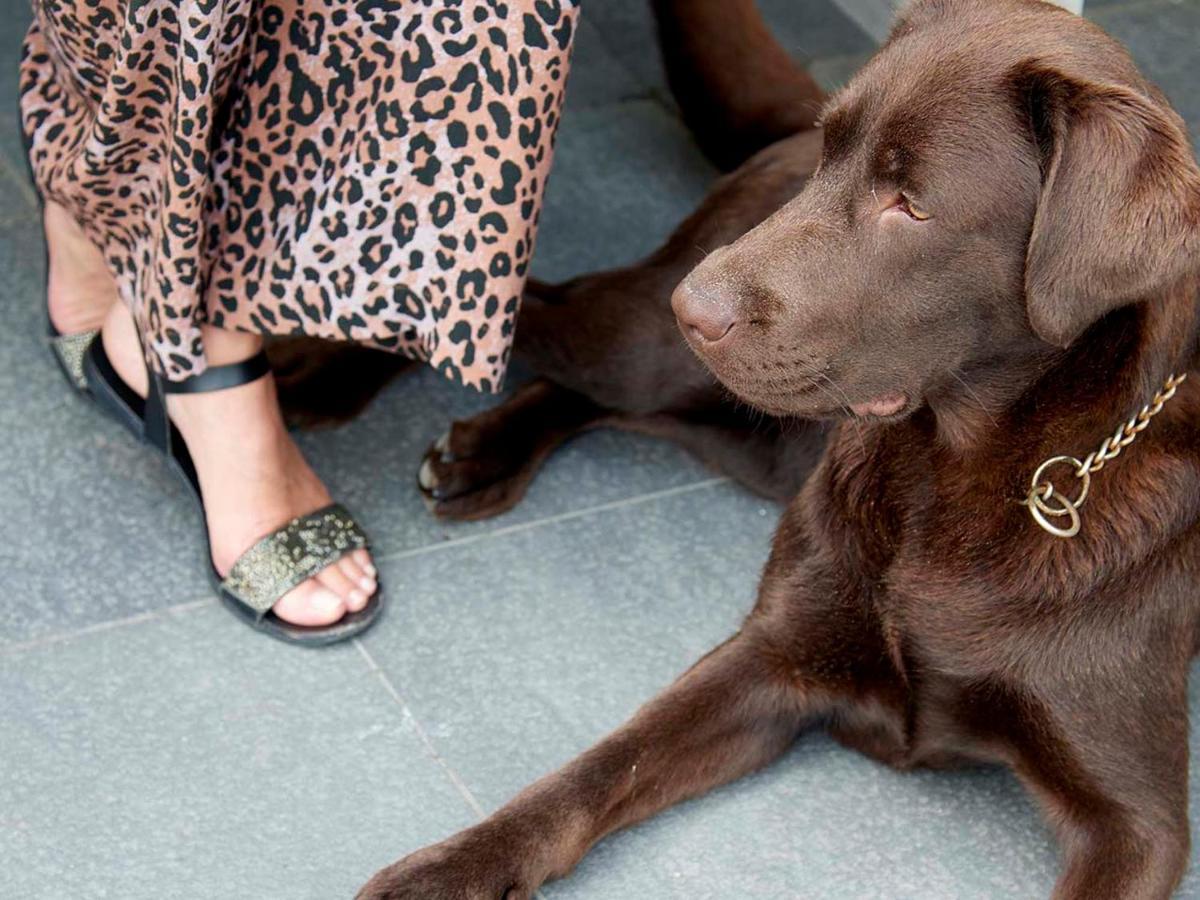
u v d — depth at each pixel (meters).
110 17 2.20
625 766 2.20
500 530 2.73
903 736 2.29
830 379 1.97
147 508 2.70
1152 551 2.05
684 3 3.14
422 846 2.20
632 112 3.76
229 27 2.09
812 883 2.20
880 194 1.91
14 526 2.64
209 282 2.38
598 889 2.17
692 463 2.92
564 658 2.51
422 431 2.91
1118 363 1.98
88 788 2.24
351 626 2.49
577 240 3.36
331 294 2.35
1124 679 2.06
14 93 3.60
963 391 2.05
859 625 2.25
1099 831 2.07
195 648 2.47
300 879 2.14
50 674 2.40
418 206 2.28
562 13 2.19
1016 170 1.86
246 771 2.29
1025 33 1.90
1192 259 1.72
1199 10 4.20
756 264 1.93
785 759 2.38
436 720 2.39
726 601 2.63
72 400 2.88
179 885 2.12
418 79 2.21
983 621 2.11
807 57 3.92
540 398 2.85
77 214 2.46
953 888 2.20
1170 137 1.74
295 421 2.86
